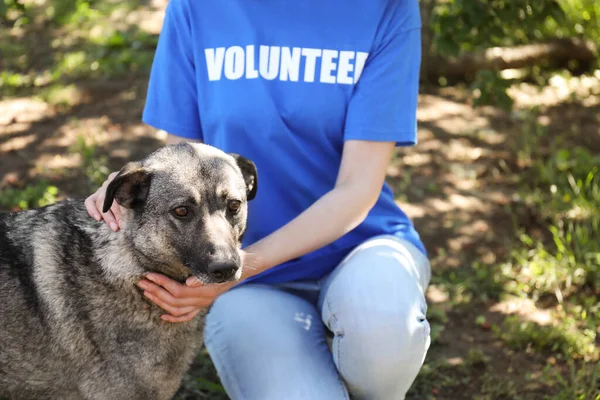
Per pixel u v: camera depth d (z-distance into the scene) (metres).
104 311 3.45
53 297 3.46
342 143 3.84
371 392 3.48
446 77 8.38
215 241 3.23
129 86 7.63
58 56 8.10
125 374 3.51
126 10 9.39
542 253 5.59
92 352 3.49
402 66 3.74
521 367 4.61
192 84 3.93
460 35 6.63
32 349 3.51
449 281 5.43
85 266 3.45
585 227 5.76
